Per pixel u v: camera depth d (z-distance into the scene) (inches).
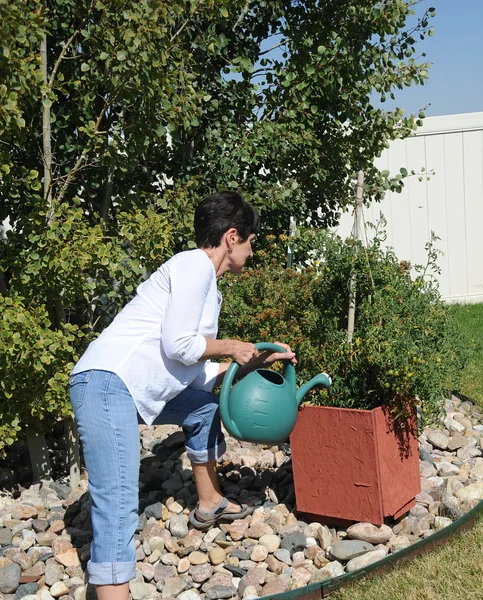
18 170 167.0
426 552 122.8
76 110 173.0
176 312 109.0
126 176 191.8
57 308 161.9
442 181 391.9
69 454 163.9
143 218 153.9
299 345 151.1
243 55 199.2
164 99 155.2
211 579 121.5
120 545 106.8
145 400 111.5
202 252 115.6
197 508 135.6
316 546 128.5
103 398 107.5
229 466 160.9
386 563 118.3
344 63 197.2
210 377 132.9
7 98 130.4
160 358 111.9
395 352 130.8
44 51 150.3
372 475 128.3
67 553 130.2
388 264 144.3
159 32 142.0
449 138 389.1
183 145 196.5
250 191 205.2
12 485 171.8
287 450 168.9
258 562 126.0
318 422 131.7
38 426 161.5
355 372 139.6
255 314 176.2
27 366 143.1
